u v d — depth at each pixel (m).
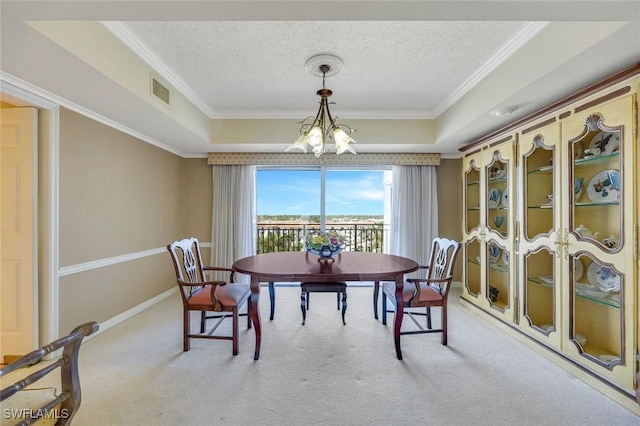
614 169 1.90
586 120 1.99
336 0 1.24
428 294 2.54
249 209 4.42
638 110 1.68
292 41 2.18
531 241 2.50
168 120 2.86
